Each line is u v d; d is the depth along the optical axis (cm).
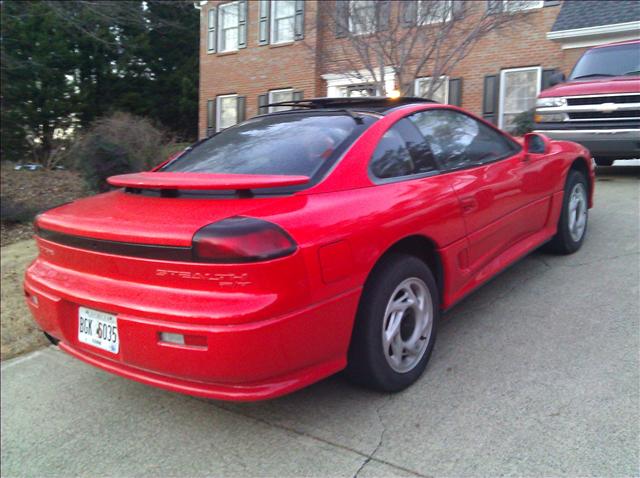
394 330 304
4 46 1425
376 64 1062
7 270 649
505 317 393
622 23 1054
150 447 300
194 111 2089
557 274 459
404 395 312
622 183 750
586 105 715
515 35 1254
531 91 1259
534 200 432
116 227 269
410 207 309
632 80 698
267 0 1587
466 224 353
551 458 249
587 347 340
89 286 282
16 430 336
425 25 898
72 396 371
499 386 310
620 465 241
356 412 303
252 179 276
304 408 312
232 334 239
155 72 2112
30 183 1072
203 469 275
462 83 1334
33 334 494
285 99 1584
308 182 285
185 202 286
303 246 253
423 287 323
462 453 260
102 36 1709
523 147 441
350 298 275
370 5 930
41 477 289
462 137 387
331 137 322
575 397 291
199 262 244
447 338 372
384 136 328
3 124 1447
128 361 270
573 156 490
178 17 1984
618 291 412
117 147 878
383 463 261
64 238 295
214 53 1744
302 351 258
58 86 1548
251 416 314
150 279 260
